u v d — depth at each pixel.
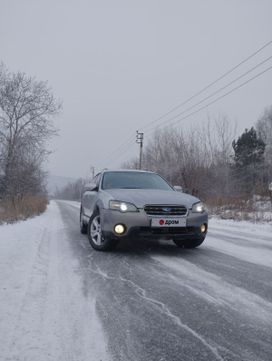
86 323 2.86
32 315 2.97
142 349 2.45
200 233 5.81
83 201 8.47
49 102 22.56
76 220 13.45
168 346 2.50
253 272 4.67
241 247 6.86
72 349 2.42
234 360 2.32
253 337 2.66
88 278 4.18
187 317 3.03
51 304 3.25
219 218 15.26
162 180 7.50
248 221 13.55
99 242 5.95
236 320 2.98
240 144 38.97
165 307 3.26
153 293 3.66
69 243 6.86
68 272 4.45
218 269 4.80
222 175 26.11
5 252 5.56
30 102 22.09
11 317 2.91
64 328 2.75
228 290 3.82
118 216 5.47
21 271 4.38
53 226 10.54
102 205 5.79
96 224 6.06
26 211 15.45
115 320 2.93
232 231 10.20
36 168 20.08
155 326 2.83
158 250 6.17
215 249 6.50
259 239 8.33
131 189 6.45
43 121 22.52
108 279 4.16
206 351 2.44
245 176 31.62
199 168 23.41
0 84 22.06
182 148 27.30
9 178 18.58
